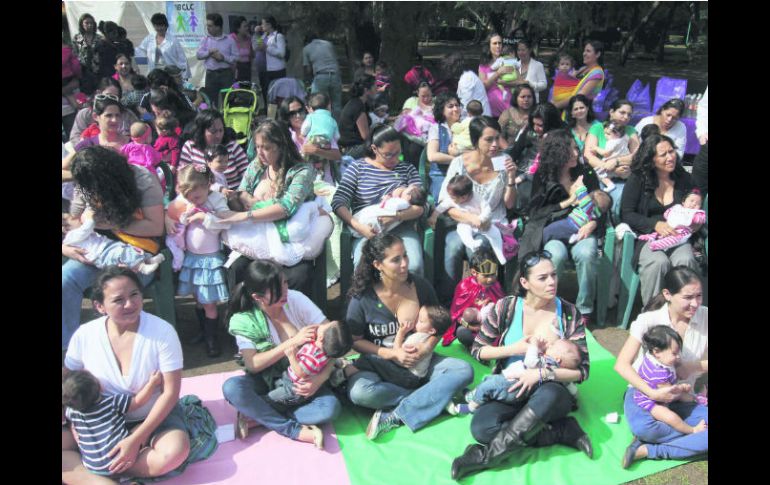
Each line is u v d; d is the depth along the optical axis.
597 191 4.61
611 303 4.80
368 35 15.44
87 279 3.81
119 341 2.89
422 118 7.20
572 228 4.62
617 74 19.39
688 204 4.45
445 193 4.79
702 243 4.48
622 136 5.73
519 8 11.74
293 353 3.25
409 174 4.87
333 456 3.25
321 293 4.65
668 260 4.42
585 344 3.40
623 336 4.64
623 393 3.85
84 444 2.79
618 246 4.67
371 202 4.75
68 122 7.91
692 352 3.33
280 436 3.41
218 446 3.32
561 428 3.30
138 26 11.93
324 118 5.76
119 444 2.81
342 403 3.67
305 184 4.28
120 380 2.90
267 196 4.37
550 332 3.42
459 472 3.06
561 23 11.45
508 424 3.17
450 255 4.79
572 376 3.26
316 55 9.95
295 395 3.31
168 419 3.04
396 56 12.33
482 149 4.64
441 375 3.54
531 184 5.45
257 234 4.18
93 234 3.82
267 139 4.21
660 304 3.37
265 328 3.33
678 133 5.91
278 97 8.70
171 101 5.78
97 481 2.82
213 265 4.17
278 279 3.19
